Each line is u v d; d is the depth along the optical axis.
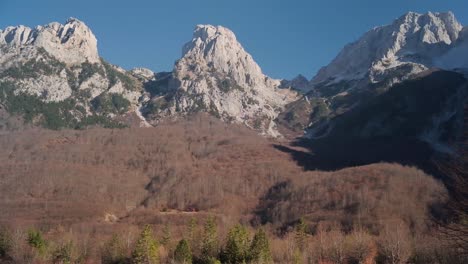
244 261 92.75
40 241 106.06
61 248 105.12
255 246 95.94
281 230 147.62
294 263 95.56
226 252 97.75
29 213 161.12
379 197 147.88
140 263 97.88
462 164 31.33
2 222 148.25
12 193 181.38
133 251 100.94
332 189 169.38
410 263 91.06
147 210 181.38
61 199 178.62
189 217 165.62
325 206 155.88
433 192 141.88
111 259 103.81
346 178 176.75
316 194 168.75
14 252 104.06
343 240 102.56
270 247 103.06
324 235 110.38
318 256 98.75
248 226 154.62
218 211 178.38
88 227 148.12
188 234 115.69
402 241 94.19
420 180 155.62
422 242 92.75
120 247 105.88
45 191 185.12
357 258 97.12
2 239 106.75
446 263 52.66
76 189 189.00
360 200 148.00
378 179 164.88
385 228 116.12
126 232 132.25
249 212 178.50
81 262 105.94
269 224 155.25
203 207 186.25
